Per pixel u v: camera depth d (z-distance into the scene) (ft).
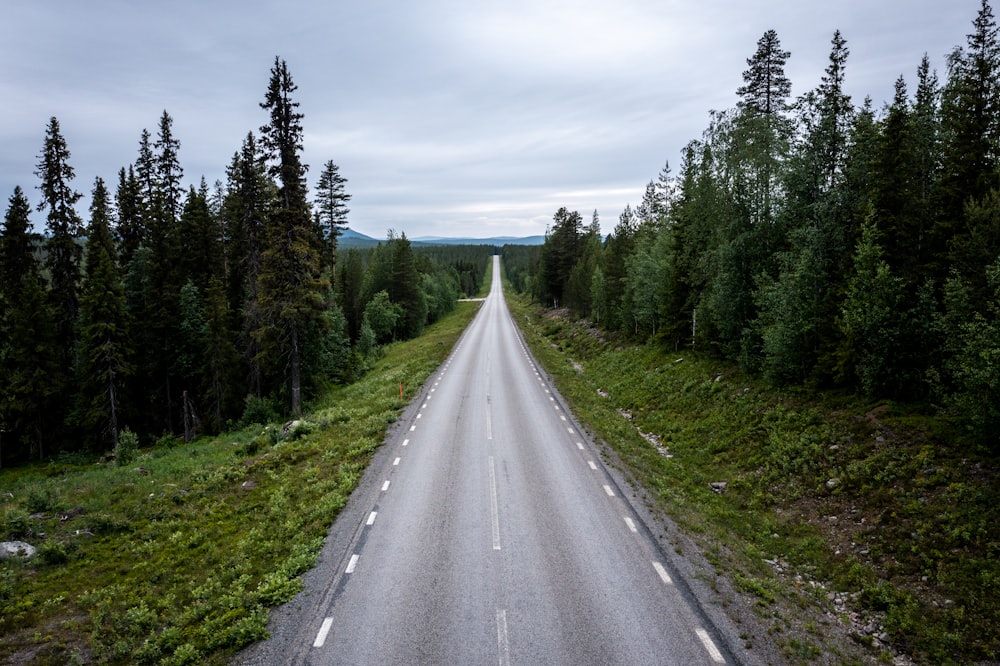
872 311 50.29
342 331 144.97
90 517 43.98
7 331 105.09
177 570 35.14
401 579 31.42
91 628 28.91
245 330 113.09
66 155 109.60
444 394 89.97
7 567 35.65
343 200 162.50
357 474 50.47
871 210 53.31
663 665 23.93
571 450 57.93
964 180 57.57
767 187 75.56
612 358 122.31
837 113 64.69
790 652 25.29
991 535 32.91
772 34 89.97
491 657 24.36
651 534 37.63
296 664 24.17
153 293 116.37
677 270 105.70
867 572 34.06
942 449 41.04
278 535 38.60
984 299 44.09
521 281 516.73
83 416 106.83
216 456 66.39
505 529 38.17
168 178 129.18
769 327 66.90
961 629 28.14
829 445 49.62
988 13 58.85
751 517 44.45
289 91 91.81
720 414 67.36
